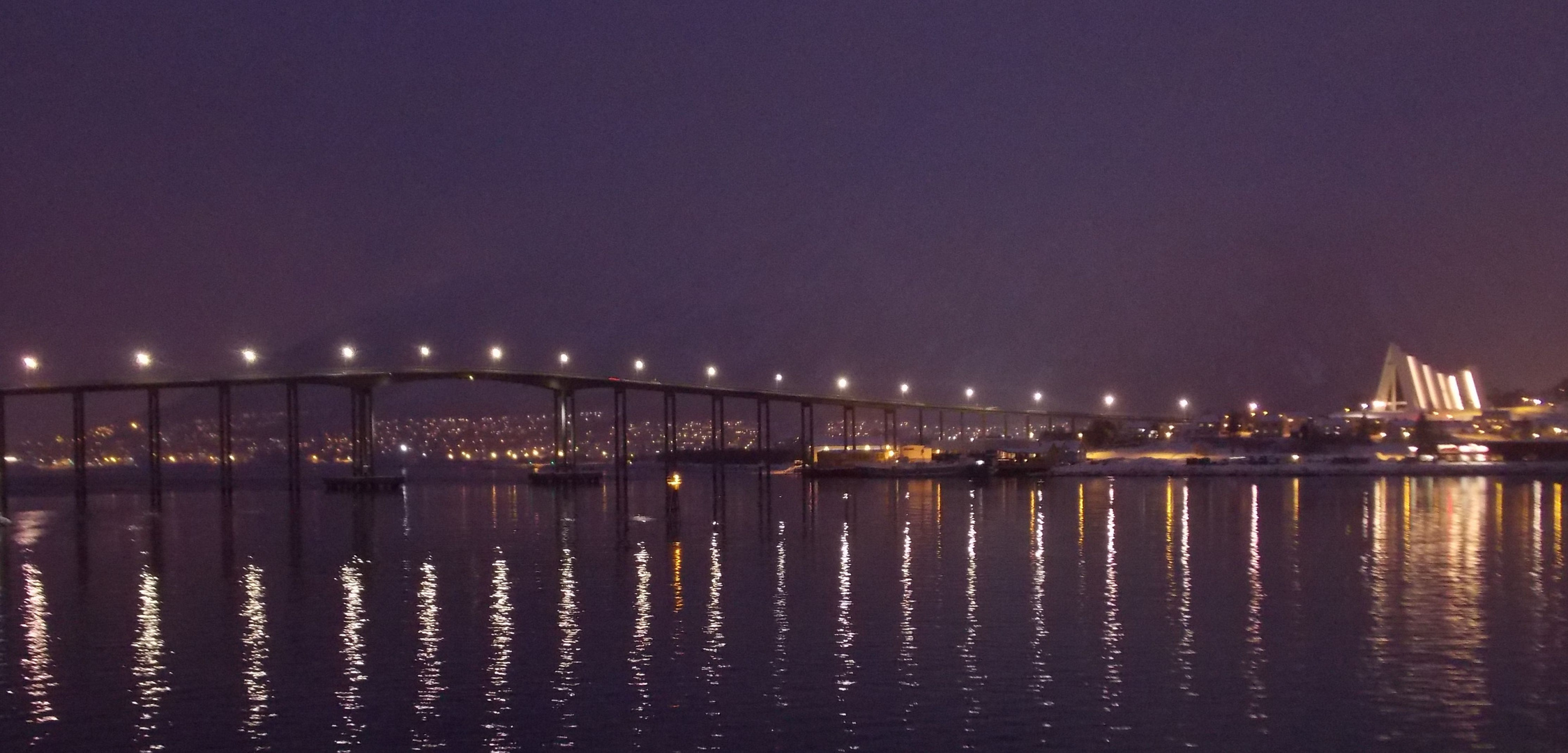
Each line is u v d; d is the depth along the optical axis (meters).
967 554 63.72
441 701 33.72
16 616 47.34
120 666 38.22
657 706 32.81
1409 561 59.97
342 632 42.91
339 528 88.19
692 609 46.41
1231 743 29.58
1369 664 36.84
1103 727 30.81
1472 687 34.28
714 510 102.56
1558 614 44.56
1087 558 61.72
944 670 36.22
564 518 95.31
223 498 136.00
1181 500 108.75
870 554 64.25
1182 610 45.53
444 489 157.62
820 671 36.19
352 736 30.88
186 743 30.53
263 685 35.69
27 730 31.72
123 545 77.06
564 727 31.25
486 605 48.09
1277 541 69.69
